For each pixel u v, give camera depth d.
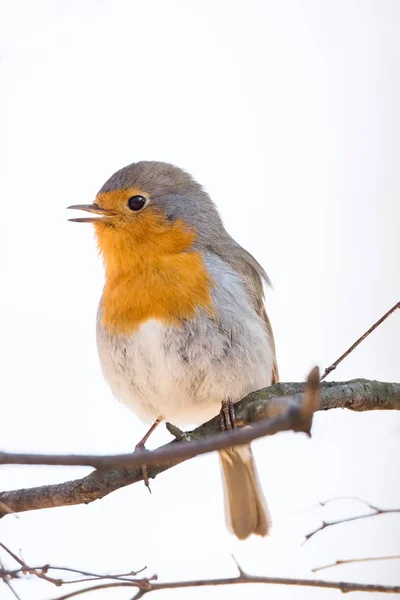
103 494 8.31
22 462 4.83
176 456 4.93
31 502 8.31
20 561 7.73
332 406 8.61
